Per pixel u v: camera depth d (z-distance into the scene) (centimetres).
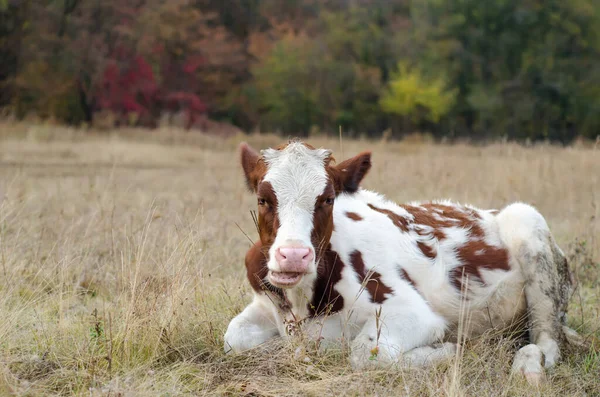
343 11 5191
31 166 1853
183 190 1364
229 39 4825
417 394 404
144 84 4006
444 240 519
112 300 572
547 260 508
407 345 454
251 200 1172
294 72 4497
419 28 4831
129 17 4044
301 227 422
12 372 427
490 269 512
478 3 4641
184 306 507
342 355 452
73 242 695
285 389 405
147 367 440
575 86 4406
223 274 671
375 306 467
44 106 3859
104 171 1789
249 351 465
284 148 465
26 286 587
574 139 4328
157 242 669
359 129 4556
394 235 503
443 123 4609
